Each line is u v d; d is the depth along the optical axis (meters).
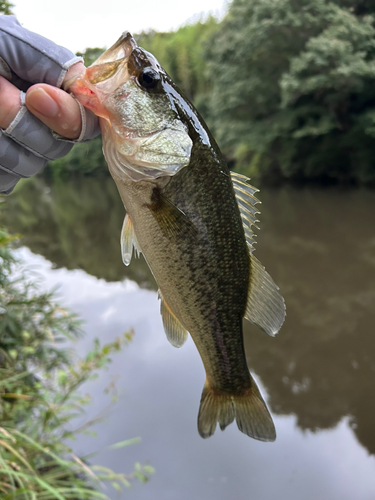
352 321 0.82
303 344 0.76
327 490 0.45
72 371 0.48
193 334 0.24
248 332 0.85
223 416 0.26
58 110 0.16
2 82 0.16
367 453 0.51
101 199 3.50
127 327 0.87
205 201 0.22
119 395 0.62
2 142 0.16
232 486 0.46
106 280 1.25
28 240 1.99
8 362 0.53
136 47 0.20
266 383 0.66
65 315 0.66
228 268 0.23
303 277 1.07
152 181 0.21
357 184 2.67
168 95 0.21
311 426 0.56
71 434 0.43
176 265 0.22
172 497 0.45
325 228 1.58
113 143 0.20
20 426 0.42
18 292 0.64
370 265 1.12
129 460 0.50
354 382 0.64
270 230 1.64
